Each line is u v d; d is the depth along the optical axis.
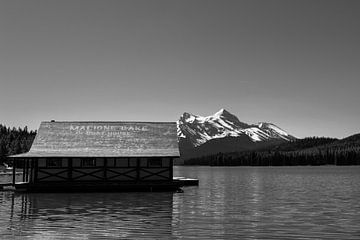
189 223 27.20
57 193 47.88
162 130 56.38
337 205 37.66
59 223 27.08
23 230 24.70
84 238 22.64
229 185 70.19
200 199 42.16
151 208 34.62
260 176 118.44
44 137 53.88
